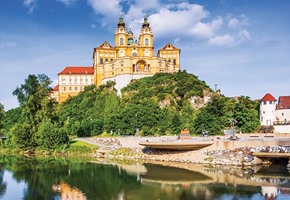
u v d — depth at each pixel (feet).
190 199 191.31
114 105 592.60
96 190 214.28
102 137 472.44
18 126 458.50
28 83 488.85
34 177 257.96
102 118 553.64
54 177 257.75
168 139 377.71
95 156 400.47
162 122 474.90
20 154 435.12
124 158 374.84
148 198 194.70
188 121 479.41
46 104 472.44
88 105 637.71
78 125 545.85
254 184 223.51
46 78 503.61
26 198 194.80
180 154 337.31
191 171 277.23
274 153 284.61
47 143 434.71
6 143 480.64
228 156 307.78
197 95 549.54
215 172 269.64
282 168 282.56
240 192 203.21
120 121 492.13
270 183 225.35
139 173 273.54
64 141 438.81
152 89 580.71
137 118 482.28
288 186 215.92
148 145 339.16
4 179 249.96
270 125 431.84
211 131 419.13
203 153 322.14
